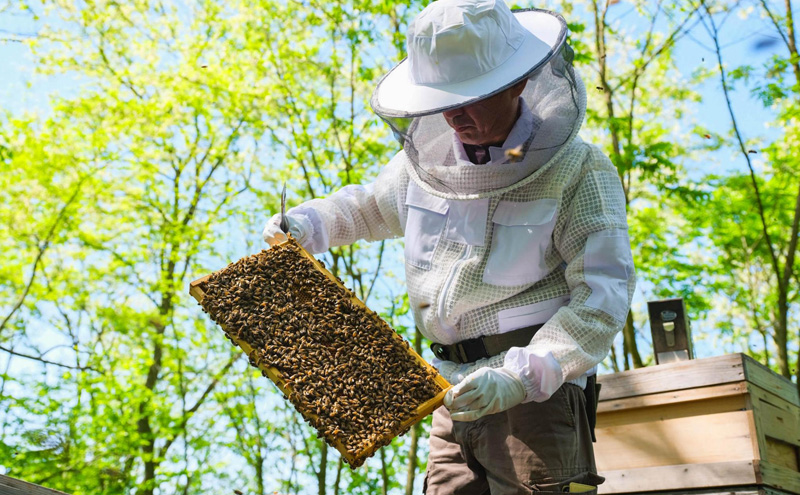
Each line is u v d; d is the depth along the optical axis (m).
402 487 14.46
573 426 2.76
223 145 14.68
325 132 13.06
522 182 2.76
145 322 12.84
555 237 2.85
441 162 2.87
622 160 9.62
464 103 2.61
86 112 13.11
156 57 14.04
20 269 12.89
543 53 2.73
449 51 2.70
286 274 2.75
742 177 11.14
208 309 2.64
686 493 3.95
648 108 13.36
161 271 14.27
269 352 2.52
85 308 13.62
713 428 4.00
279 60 12.86
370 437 2.30
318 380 2.44
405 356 2.51
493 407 2.39
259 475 14.57
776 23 9.94
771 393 4.17
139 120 13.18
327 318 2.60
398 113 2.74
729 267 12.70
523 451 2.72
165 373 14.53
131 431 12.24
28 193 12.32
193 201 15.33
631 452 4.21
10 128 12.47
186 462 13.90
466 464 2.97
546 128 2.71
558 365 2.50
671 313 4.74
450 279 2.87
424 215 3.01
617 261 2.74
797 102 10.42
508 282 2.81
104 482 12.01
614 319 2.67
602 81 10.71
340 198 3.40
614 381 4.30
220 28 13.80
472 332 2.88
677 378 4.11
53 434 11.76
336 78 13.26
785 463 4.23
